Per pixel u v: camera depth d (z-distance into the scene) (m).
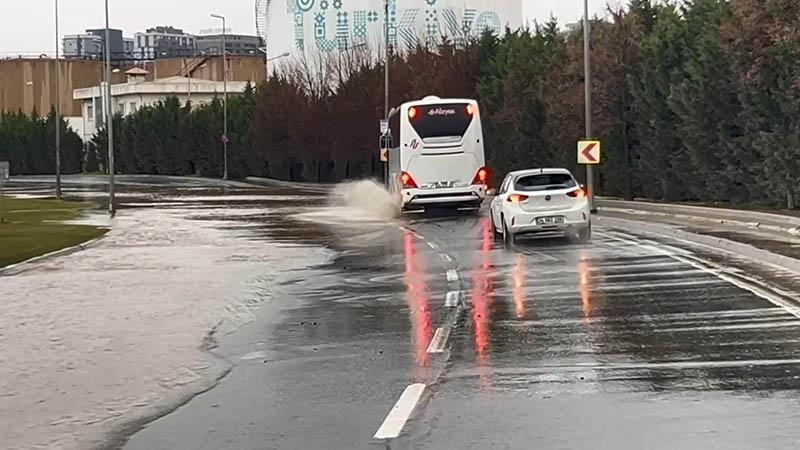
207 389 9.68
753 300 13.95
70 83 136.25
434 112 35.84
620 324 12.46
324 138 74.50
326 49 82.19
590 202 33.56
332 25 83.50
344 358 10.98
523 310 13.88
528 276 17.77
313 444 7.48
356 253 23.78
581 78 41.56
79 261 23.67
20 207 49.66
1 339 12.92
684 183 37.94
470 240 26.33
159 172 108.31
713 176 35.34
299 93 78.19
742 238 22.61
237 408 8.80
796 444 7.02
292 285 18.00
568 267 18.92
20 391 9.82
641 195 41.69
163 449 7.54
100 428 8.29
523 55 50.34
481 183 36.03
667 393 8.72
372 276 18.88
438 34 76.12
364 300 15.62
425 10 81.25
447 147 35.84
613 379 9.38
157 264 22.52
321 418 8.28
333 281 18.36
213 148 97.25
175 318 14.46
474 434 7.57
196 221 38.00
